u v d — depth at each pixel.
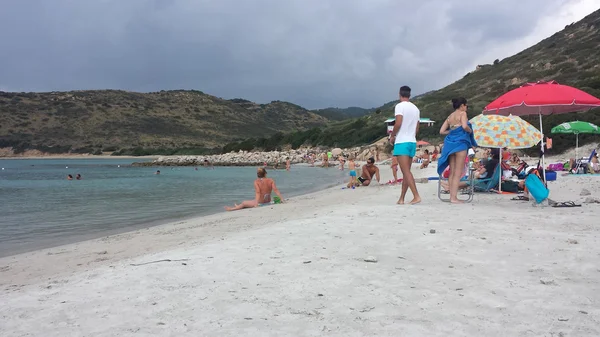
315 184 21.16
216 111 129.88
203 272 4.40
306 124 145.62
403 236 5.74
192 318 3.19
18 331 3.09
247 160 57.72
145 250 6.50
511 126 9.04
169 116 117.12
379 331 2.86
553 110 10.20
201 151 86.12
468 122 8.78
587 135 32.16
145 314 3.31
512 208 8.10
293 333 2.87
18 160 80.25
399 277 4.03
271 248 5.36
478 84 71.12
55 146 93.06
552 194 10.38
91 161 75.56
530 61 69.06
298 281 3.99
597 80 42.59
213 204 13.77
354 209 8.44
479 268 4.25
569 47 65.38
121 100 118.38
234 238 6.16
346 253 4.98
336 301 3.45
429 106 63.59
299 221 7.25
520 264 4.35
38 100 108.69
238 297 3.61
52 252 6.98
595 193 10.39
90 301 3.69
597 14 74.06
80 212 12.19
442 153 9.09
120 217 11.21
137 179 28.42
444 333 2.81
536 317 3.03
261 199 12.16
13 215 11.68
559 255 4.62
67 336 2.96
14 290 4.40
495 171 10.74
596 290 3.54
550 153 32.69
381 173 25.06
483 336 2.76
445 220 6.81
